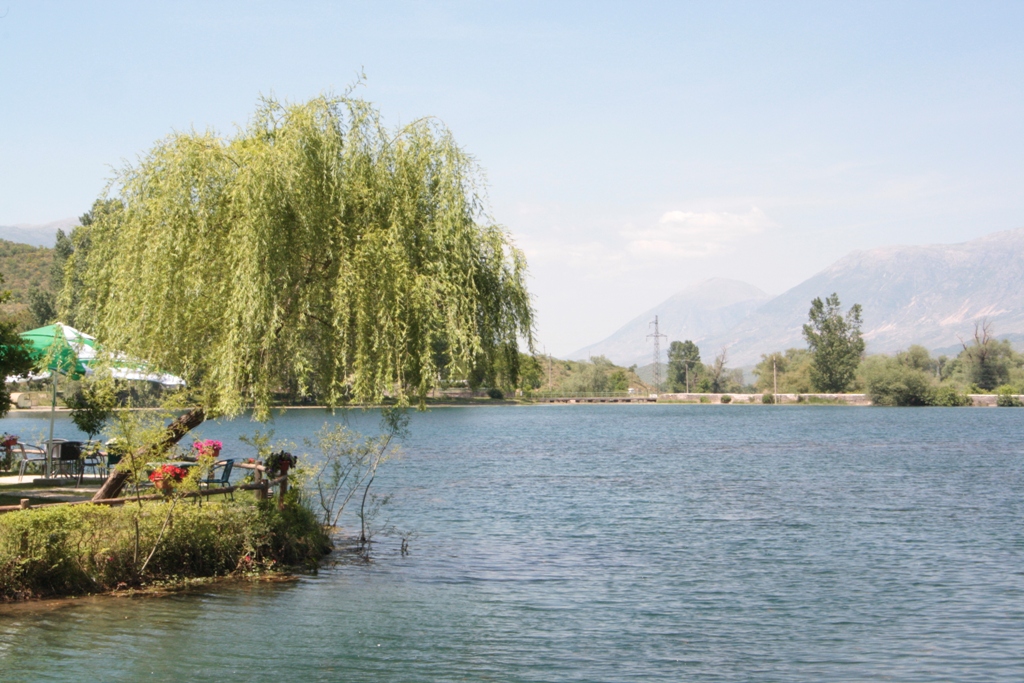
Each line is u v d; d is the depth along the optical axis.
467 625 15.66
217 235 16.02
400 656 13.64
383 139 17.16
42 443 28.00
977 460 54.00
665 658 14.08
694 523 28.56
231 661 12.80
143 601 15.39
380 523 27.27
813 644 14.98
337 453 22.94
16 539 14.66
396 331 16.16
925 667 13.80
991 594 18.70
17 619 13.90
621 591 18.77
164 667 12.34
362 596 17.36
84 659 12.41
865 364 166.38
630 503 33.47
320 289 16.41
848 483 41.22
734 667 13.69
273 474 20.22
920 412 133.38
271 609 15.74
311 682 12.16
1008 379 158.38
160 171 16.58
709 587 19.23
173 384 17.31
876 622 16.44
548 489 37.97
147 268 15.55
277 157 15.66
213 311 16.05
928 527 27.88
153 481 17.16
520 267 18.06
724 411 150.00
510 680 12.80
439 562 21.31
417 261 16.81
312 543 20.22
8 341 18.86
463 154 17.48
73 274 18.12
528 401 178.88
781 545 24.58
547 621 16.17
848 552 23.58
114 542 15.99
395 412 22.03
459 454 57.84
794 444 69.44
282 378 17.20
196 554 17.17
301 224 15.98
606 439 75.62
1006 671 13.61
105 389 17.09
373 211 16.72
